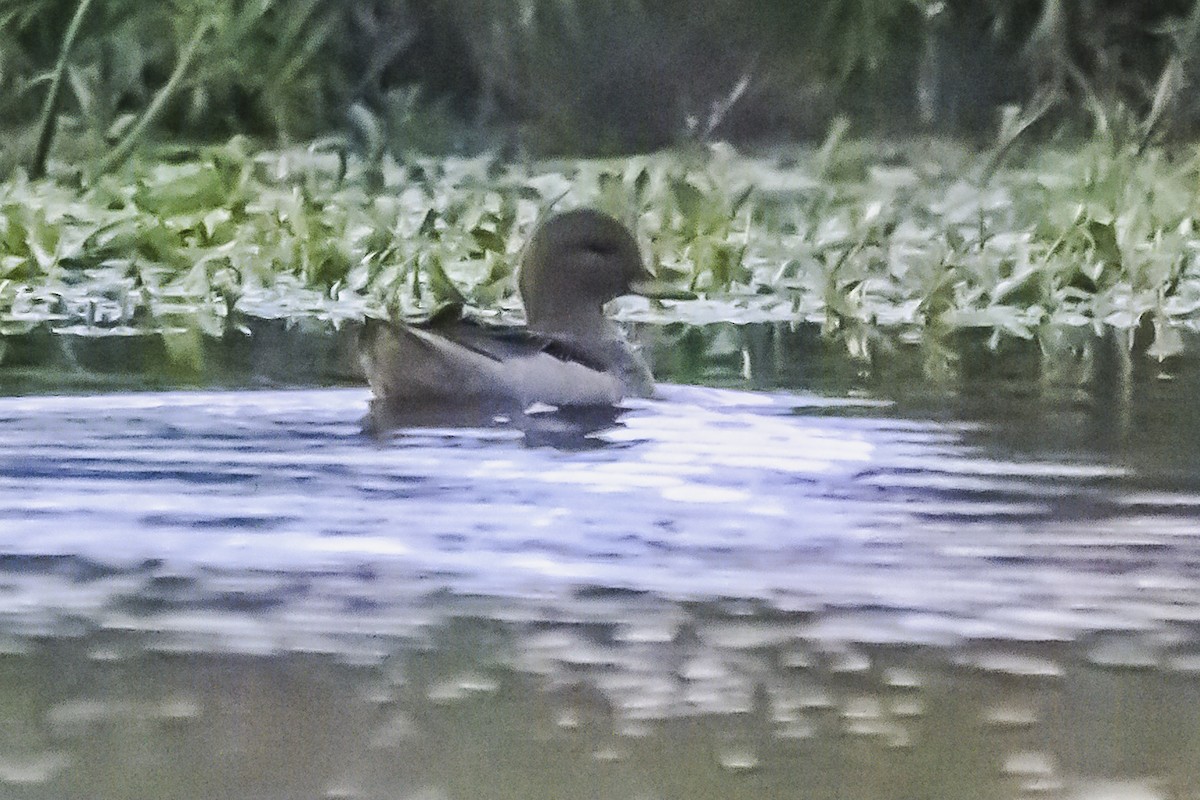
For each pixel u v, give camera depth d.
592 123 25.89
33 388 11.51
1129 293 16.80
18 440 9.83
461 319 11.55
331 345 13.81
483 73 26.22
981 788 5.64
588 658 6.68
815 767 5.75
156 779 5.66
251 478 9.05
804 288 17.25
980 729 6.07
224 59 25.20
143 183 21.36
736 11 25.73
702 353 13.59
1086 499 8.62
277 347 13.68
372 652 6.71
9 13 25.06
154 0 25.36
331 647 6.76
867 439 10.00
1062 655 6.66
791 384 11.96
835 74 25.77
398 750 5.84
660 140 25.80
